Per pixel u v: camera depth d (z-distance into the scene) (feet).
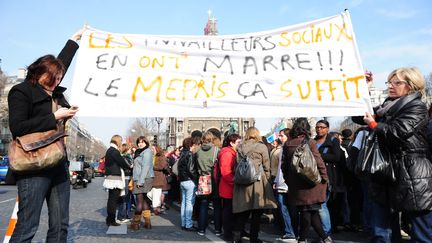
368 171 13.30
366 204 24.95
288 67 19.98
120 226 31.19
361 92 19.42
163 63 19.86
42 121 12.55
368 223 25.14
